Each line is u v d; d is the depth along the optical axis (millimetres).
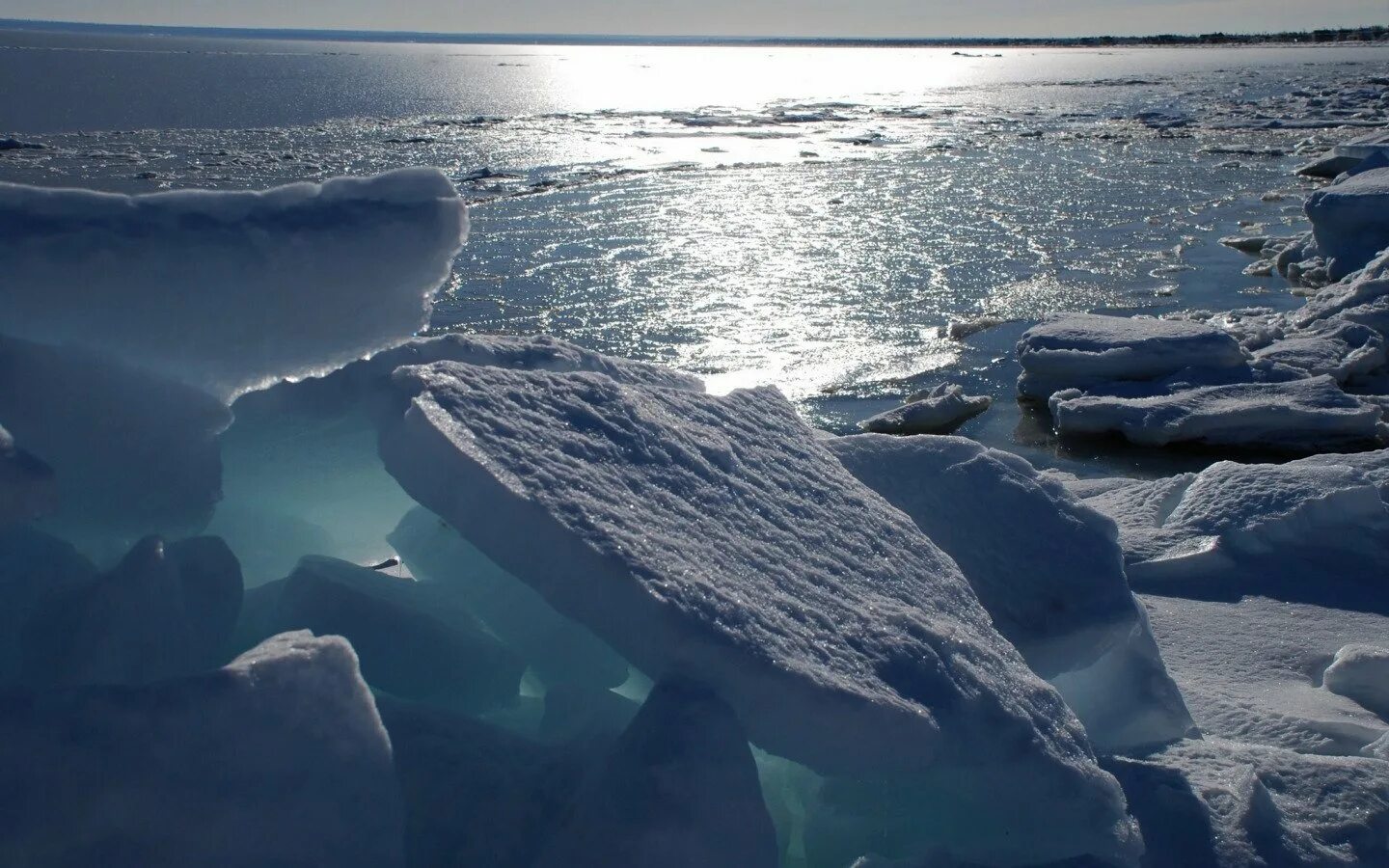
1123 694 3268
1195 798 2717
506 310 13695
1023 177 24484
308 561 2330
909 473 3459
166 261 2203
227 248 2254
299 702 1712
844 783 2309
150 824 1605
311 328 2414
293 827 1671
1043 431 9875
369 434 2613
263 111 37125
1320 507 5363
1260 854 2584
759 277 15586
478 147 28812
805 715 1895
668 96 52594
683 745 1811
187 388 2277
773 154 28609
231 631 2141
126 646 1890
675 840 1740
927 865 2193
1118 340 10500
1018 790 2207
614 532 1949
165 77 51844
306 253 2332
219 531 2512
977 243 17828
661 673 1904
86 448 2135
